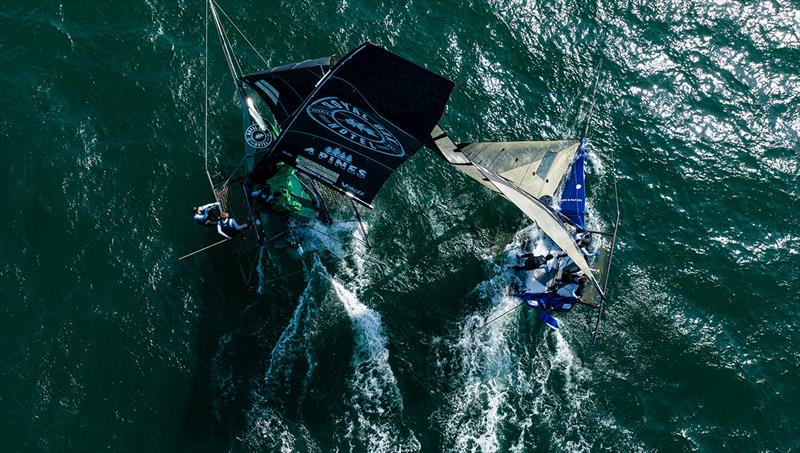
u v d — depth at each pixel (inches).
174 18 1368.1
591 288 1217.4
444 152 1070.4
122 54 1322.6
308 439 1078.4
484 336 1190.3
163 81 1311.5
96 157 1232.8
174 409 1071.6
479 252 1261.1
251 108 1204.5
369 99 948.6
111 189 1212.5
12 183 1190.9
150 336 1117.1
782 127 1382.9
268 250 1212.5
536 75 1411.2
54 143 1230.9
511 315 1210.6
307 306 1179.9
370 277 1220.5
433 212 1285.7
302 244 1230.3
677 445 1115.9
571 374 1169.4
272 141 1210.0
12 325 1091.3
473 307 1215.6
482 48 1423.5
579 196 1272.1
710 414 1144.2
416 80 896.9
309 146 1051.3
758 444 1123.3
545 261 1221.1
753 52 1446.9
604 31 1455.5
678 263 1264.8
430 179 1306.6
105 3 1362.0
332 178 1083.9
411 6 1446.9
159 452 1038.4
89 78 1296.8
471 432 1109.1
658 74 1423.5
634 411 1141.1
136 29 1346.0
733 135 1374.3
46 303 1114.1
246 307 1165.7
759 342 1206.3
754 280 1253.1
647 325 1214.9
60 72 1294.3
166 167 1243.8
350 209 1269.7
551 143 1226.0
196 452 1045.8
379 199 1284.4
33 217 1171.9
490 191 1311.5
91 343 1097.4
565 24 1456.7
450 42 1423.5
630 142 1362.0
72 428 1036.5
